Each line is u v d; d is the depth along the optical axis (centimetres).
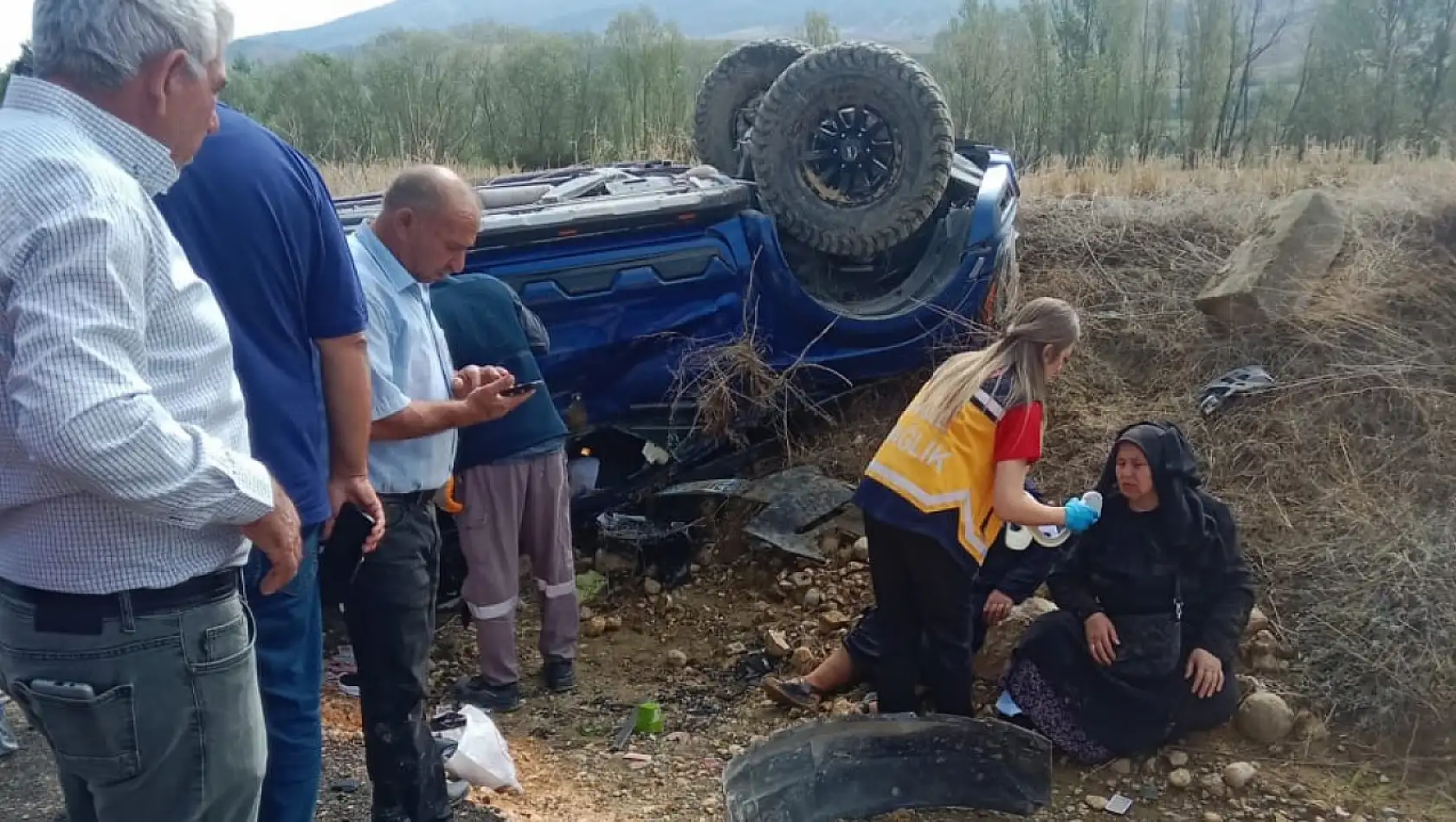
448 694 493
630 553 601
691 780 420
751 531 583
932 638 419
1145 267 750
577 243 560
